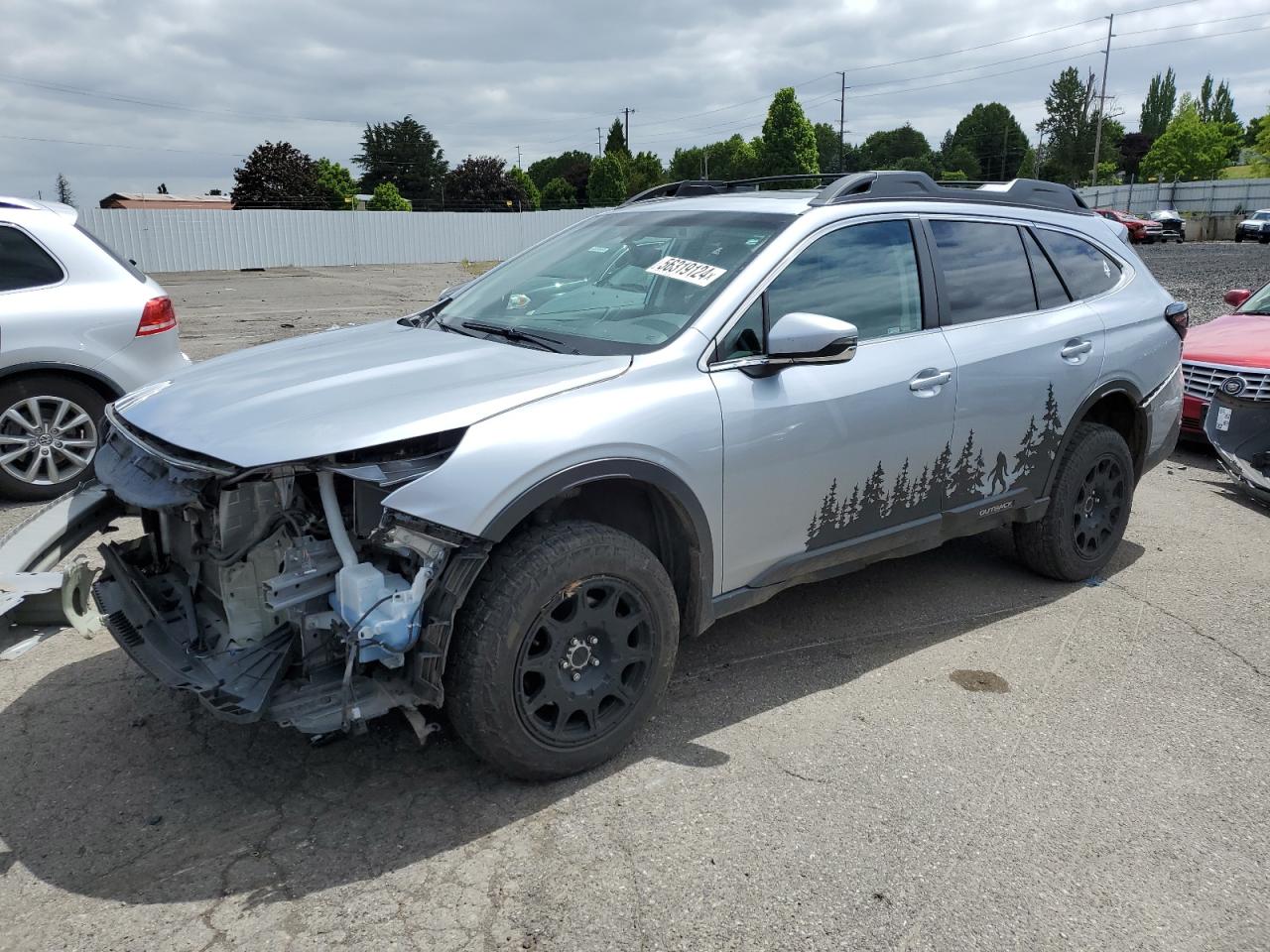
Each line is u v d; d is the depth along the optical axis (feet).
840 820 9.82
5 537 10.52
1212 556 17.90
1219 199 198.90
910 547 13.48
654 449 10.16
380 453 8.94
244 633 9.69
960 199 14.25
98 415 20.22
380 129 318.24
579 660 10.02
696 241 12.58
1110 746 11.40
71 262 19.80
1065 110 307.37
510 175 319.88
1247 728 11.89
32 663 12.82
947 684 12.81
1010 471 14.30
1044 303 14.92
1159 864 9.33
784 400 11.30
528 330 11.94
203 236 113.09
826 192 12.85
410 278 98.02
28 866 8.89
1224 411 21.27
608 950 8.01
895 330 12.80
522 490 9.27
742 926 8.32
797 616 14.88
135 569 11.05
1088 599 15.78
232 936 8.05
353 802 9.93
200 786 10.16
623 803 9.99
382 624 8.75
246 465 8.73
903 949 8.13
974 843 9.53
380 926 8.20
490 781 10.30
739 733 11.43
